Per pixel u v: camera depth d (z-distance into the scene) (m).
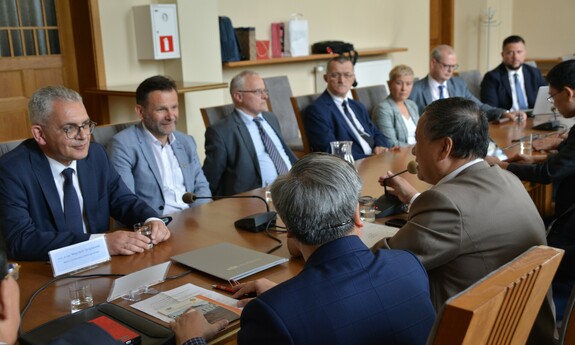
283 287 1.10
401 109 4.29
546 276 1.10
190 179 2.93
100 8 4.51
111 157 2.70
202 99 4.97
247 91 3.29
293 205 1.17
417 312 1.16
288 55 5.86
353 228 1.21
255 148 3.35
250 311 1.09
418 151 1.71
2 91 4.33
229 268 1.71
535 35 9.00
